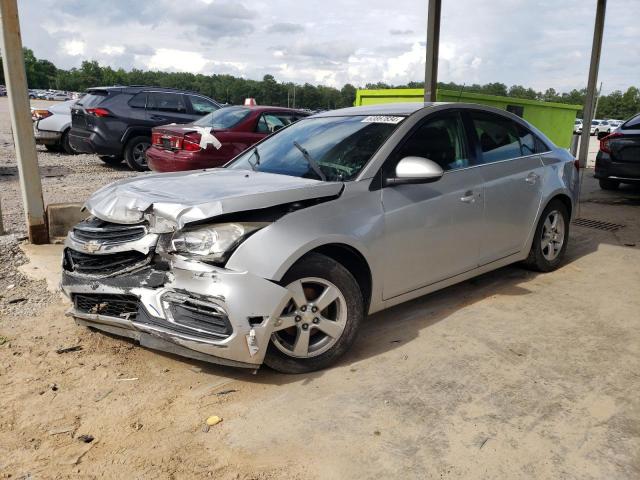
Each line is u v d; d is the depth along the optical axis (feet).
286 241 10.43
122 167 42.80
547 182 16.80
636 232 23.79
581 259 19.60
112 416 9.78
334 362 11.57
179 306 10.28
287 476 8.26
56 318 13.85
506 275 17.62
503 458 8.69
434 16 23.45
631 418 9.78
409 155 13.06
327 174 12.61
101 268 11.14
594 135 121.60
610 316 14.33
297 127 15.51
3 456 8.70
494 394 10.52
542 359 11.94
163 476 8.27
